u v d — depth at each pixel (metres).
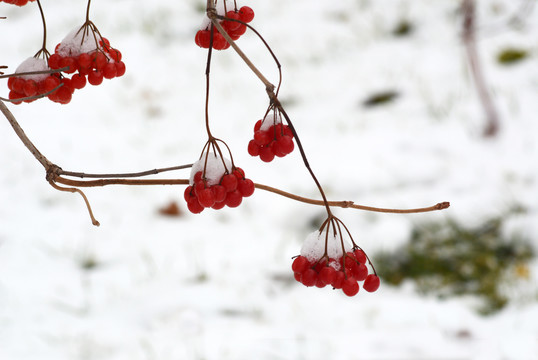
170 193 7.30
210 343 4.97
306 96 9.13
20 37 11.10
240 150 8.10
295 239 6.50
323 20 11.02
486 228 6.13
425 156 7.41
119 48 10.70
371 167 7.34
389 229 6.24
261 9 11.62
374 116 8.38
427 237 6.13
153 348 4.92
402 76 9.09
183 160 8.03
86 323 5.24
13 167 7.80
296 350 4.87
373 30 10.40
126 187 7.49
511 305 5.24
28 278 5.86
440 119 8.02
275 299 5.59
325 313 5.37
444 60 9.19
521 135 7.37
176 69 10.19
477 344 4.85
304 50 10.26
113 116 9.12
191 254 6.27
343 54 9.98
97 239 6.52
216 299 5.56
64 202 7.16
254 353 4.85
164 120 8.98
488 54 8.93
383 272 5.84
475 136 7.57
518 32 9.25
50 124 8.83
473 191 6.72
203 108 9.17
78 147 8.32
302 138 8.14
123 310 5.43
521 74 8.42
